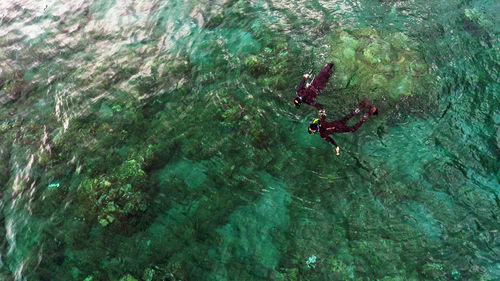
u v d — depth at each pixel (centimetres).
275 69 900
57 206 723
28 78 988
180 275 618
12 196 751
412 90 794
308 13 1038
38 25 1138
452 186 674
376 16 990
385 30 928
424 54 862
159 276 617
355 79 815
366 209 666
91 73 976
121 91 927
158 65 976
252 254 637
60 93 940
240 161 764
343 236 639
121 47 1037
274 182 728
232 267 623
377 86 797
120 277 620
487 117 750
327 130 716
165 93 911
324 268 605
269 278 605
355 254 615
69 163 793
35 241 677
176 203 715
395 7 1015
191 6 1128
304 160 749
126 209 694
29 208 727
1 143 849
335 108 795
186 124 841
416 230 630
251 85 888
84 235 677
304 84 794
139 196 715
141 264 635
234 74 921
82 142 829
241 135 801
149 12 1129
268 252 636
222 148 788
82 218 698
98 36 1077
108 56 1016
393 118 774
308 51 916
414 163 711
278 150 771
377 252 612
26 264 649
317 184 712
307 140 778
